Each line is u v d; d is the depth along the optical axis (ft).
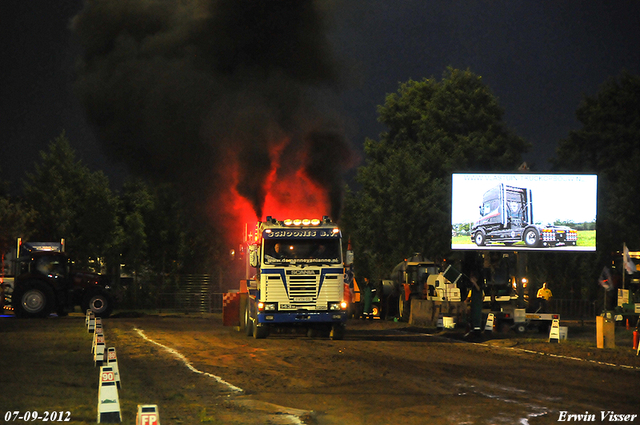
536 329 104.63
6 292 132.05
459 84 241.35
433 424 35.78
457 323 109.29
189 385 47.42
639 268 111.14
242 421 35.24
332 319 83.15
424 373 54.34
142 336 86.69
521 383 49.42
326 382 49.62
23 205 188.55
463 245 102.32
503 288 109.70
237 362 60.85
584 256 163.32
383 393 45.09
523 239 102.01
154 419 24.43
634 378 52.13
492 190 102.78
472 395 44.39
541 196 102.47
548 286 164.25
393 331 101.91
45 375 50.37
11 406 37.42
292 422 35.19
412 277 134.72
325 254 84.23
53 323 109.60
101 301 134.10
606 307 112.06
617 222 164.04
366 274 190.60
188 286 185.26
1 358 61.00
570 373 54.70
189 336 88.02
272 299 82.84
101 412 32.50
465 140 221.25
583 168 212.02
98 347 56.08
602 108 217.97
